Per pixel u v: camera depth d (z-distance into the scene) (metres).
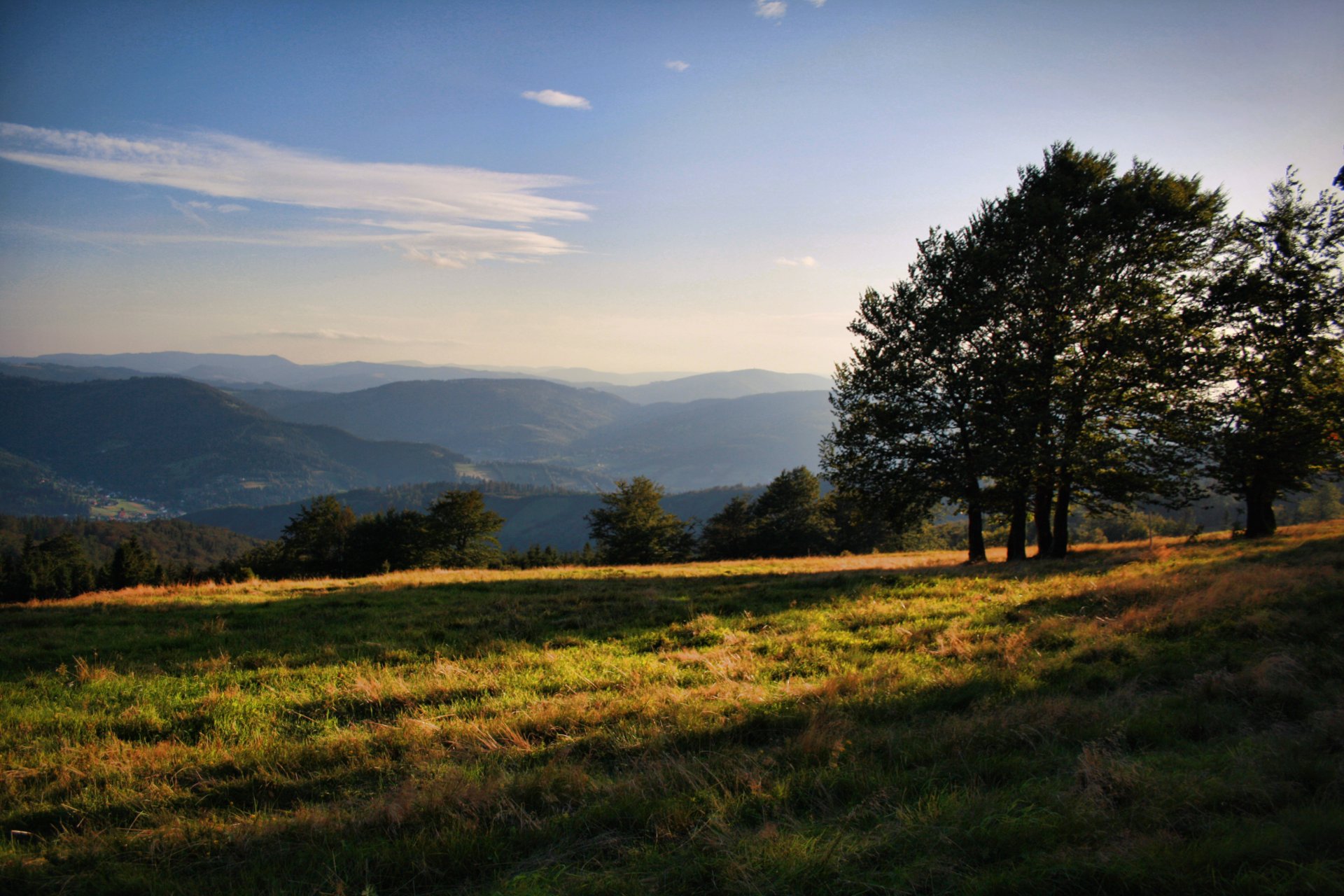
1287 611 9.19
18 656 11.51
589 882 3.86
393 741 6.77
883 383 26.08
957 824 4.09
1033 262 22.89
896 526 28.62
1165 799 4.28
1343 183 16.64
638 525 77.06
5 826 5.38
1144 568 16.38
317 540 75.12
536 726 6.95
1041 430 23.20
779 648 10.21
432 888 4.06
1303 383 23.98
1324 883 3.24
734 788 5.01
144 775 6.28
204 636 13.05
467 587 21.25
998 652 8.88
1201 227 23.11
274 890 4.02
